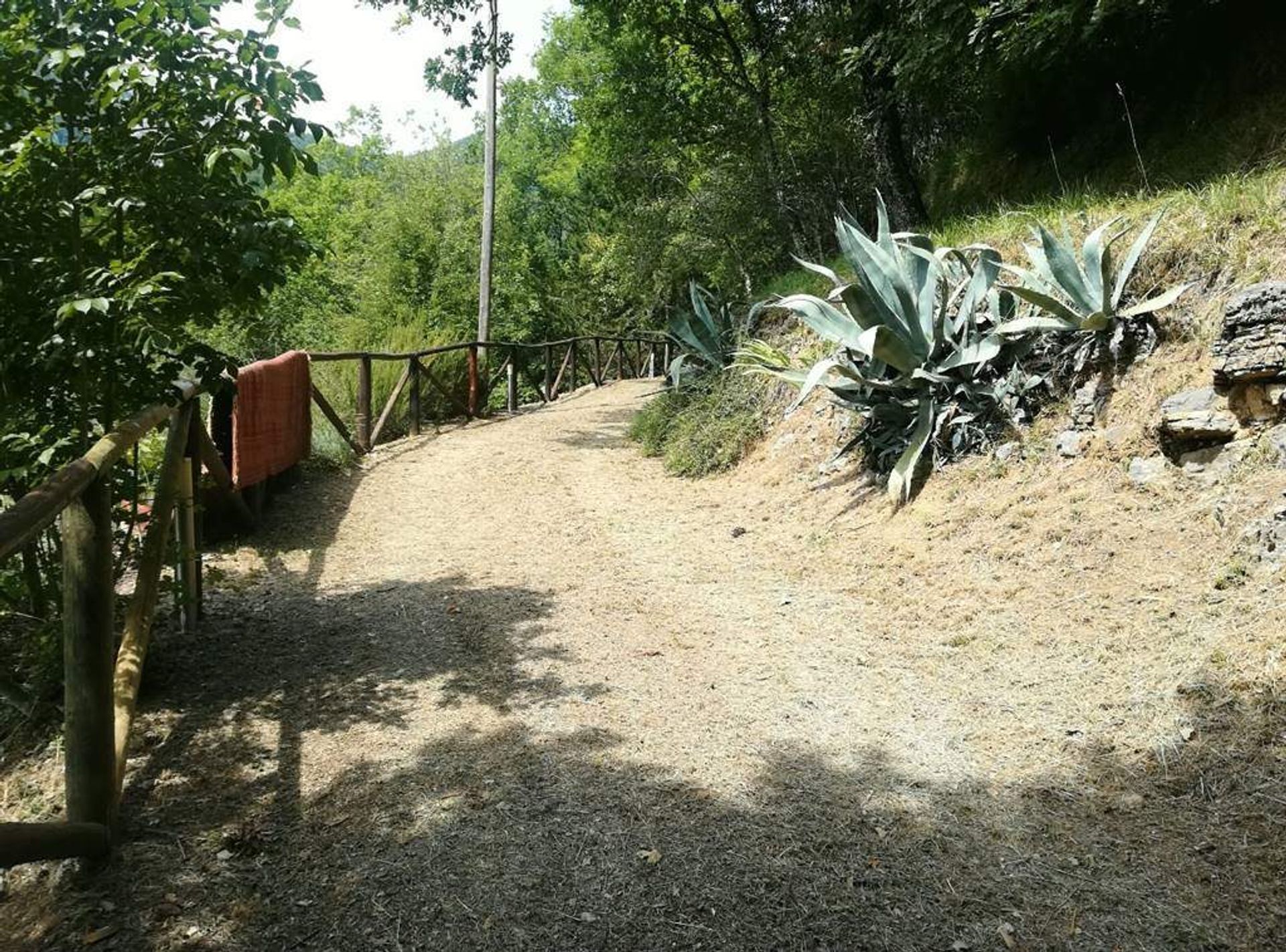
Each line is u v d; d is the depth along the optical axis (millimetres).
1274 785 2479
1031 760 2818
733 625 4121
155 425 3221
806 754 2951
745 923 2162
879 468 5566
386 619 4266
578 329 29328
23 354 2943
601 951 2078
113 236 3281
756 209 13055
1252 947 2006
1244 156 6129
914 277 5664
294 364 6551
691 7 13367
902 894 2258
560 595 4609
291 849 2439
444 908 2213
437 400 11117
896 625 3934
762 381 7746
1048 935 2096
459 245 23969
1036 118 9016
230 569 5004
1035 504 4406
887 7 8867
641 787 2754
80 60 2811
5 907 2217
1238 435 3789
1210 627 3162
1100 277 4496
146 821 2547
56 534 3199
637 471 7934
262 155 3070
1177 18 7262
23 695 3037
